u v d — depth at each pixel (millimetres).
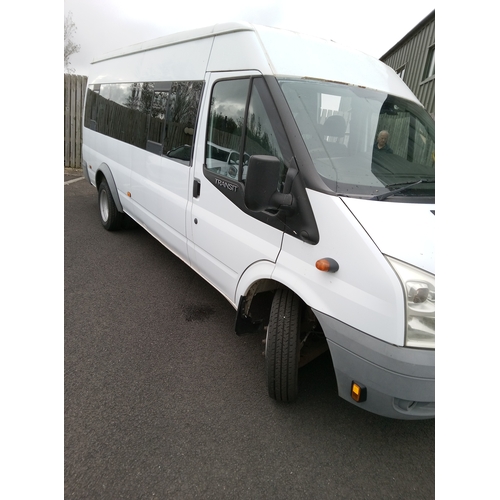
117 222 6066
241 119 2938
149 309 3977
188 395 2807
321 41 3225
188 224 3695
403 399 2064
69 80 10914
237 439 2451
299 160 2439
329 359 3348
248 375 3066
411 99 3336
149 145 4473
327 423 2633
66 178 10133
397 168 2740
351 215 2209
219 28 3324
